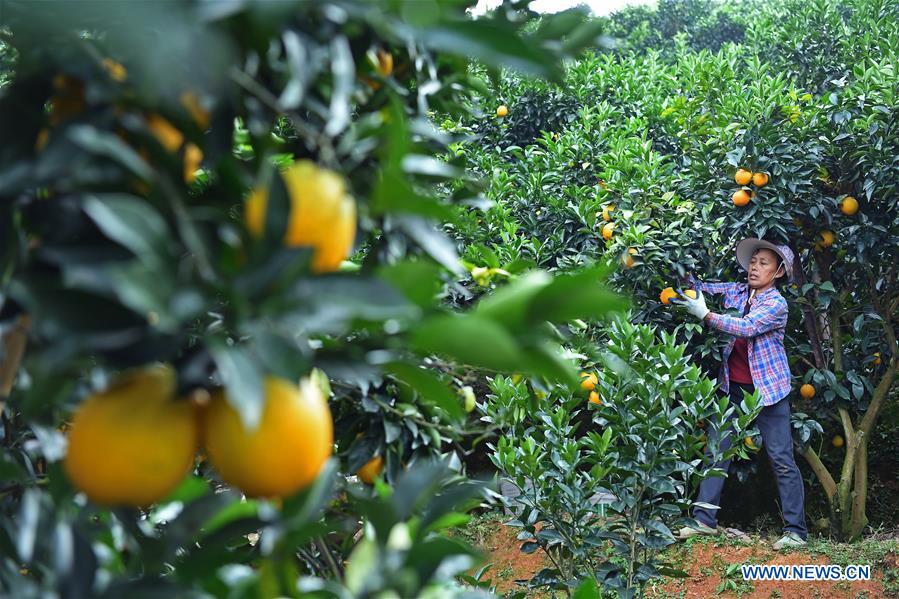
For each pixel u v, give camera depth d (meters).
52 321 0.64
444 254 0.90
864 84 6.73
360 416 1.57
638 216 6.55
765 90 6.89
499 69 1.40
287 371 0.63
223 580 0.90
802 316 7.15
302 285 0.67
